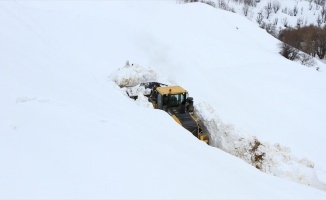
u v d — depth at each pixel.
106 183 4.70
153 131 8.06
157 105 11.89
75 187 4.44
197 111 11.12
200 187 5.28
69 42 18.39
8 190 4.08
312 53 51.84
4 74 9.52
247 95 15.63
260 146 9.11
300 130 12.56
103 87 12.48
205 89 15.70
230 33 31.80
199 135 10.04
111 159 5.48
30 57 12.98
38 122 6.53
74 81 11.62
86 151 5.62
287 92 16.80
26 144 5.41
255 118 13.09
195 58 20.84
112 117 8.32
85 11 26.72
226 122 9.95
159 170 5.49
